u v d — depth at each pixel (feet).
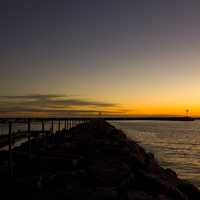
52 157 56.49
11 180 42.11
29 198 35.32
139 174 44.80
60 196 35.55
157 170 59.77
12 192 37.60
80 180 42.24
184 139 227.20
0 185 40.42
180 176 79.51
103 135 144.15
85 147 79.77
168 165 99.30
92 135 143.95
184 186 50.98
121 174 44.57
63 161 53.11
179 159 114.01
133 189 39.34
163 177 54.80
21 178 41.52
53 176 42.63
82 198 34.60
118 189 37.99
